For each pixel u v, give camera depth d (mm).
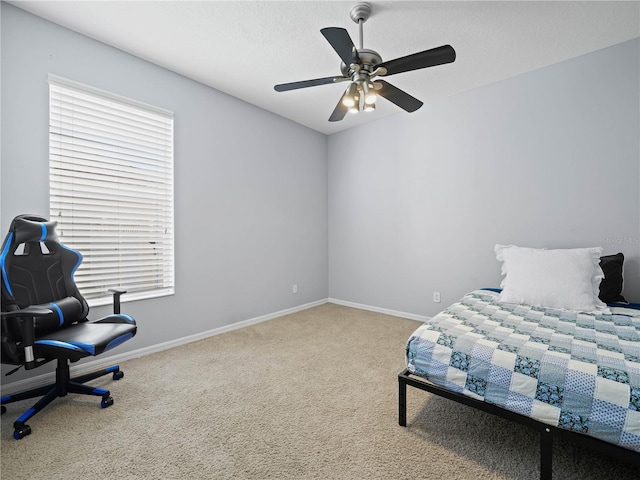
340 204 4207
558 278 2057
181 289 2744
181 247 2742
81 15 1963
